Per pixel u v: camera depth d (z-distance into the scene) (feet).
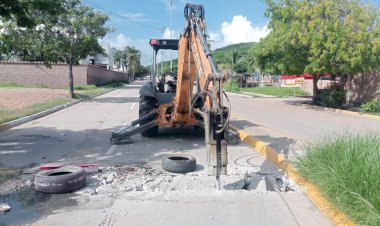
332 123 53.72
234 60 287.69
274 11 84.38
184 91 30.99
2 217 16.80
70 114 59.67
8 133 40.06
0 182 21.94
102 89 140.77
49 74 145.59
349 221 14.96
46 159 27.94
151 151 31.09
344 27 71.15
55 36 86.58
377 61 72.69
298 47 76.95
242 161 27.71
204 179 22.45
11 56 155.02
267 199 18.86
